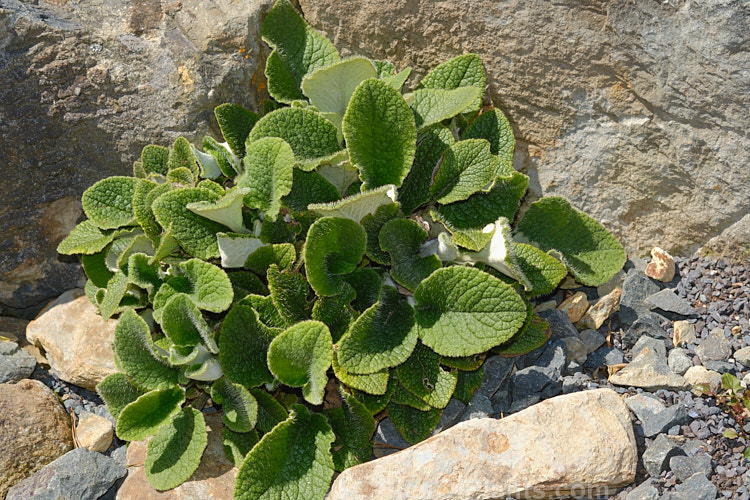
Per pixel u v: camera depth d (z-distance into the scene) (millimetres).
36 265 804
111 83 766
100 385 704
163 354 699
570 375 730
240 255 713
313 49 782
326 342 670
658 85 731
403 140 714
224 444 697
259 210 718
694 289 759
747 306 743
